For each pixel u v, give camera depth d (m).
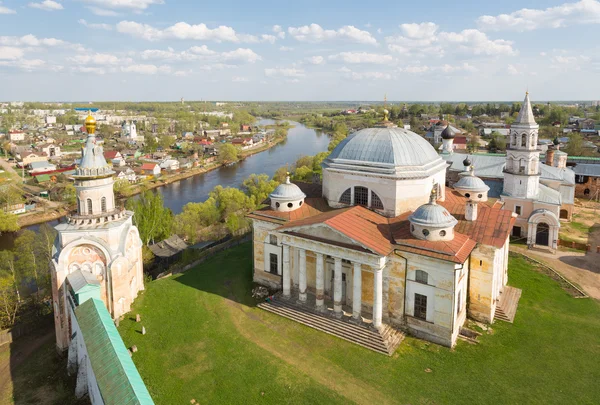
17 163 192.88
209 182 167.12
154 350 44.44
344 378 39.66
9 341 49.81
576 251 71.12
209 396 37.81
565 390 37.44
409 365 41.12
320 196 60.31
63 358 46.28
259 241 58.09
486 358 41.94
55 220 122.06
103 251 48.72
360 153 54.31
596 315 50.28
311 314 49.44
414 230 45.47
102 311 40.09
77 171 49.09
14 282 59.62
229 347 44.78
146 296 55.94
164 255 76.81
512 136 75.69
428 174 51.53
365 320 47.53
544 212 71.31
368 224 48.56
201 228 97.25
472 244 45.78
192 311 52.16
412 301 45.41
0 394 40.50
